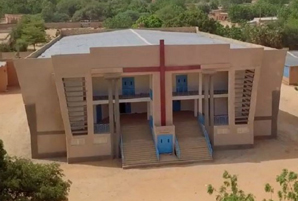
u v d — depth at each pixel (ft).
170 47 129.18
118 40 176.35
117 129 130.82
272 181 113.19
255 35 302.45
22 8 537.65
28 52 279.28
